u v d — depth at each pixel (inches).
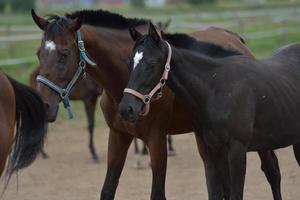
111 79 291.1
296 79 295.1
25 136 255.8
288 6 1599.4
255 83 273.7
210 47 281.0
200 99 269.7
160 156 290.5
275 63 296.5
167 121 293.3
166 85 276.5
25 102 256.5
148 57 253.3
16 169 252.1
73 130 628.4
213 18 1304.1
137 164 459.8
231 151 265.7
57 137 595.2
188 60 269.7
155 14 1397.6
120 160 297.0
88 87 500.4
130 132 289.4
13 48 914.1
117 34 294.7
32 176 443.8
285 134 284.2
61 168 470.9
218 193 293.9
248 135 267.3
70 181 426.3
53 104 274.4
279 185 327.9
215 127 267.0
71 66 277.3
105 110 297.0
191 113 278.7
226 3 1966.0
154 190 289.0
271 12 1418.6
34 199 377.1
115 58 290.2
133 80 253.1
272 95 276.5
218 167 276.1
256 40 1066.1
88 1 2315.5
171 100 292.7
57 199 375.6
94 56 289.3
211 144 272.4
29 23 1200.8
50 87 273.1
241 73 274.4
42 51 275.0
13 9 1633.9
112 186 294.5
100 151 534.6
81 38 282.2
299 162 320.8
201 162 472.1
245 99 268.1
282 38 1060.5
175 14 1402.6
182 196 371.2
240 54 289.9
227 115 264.7
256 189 380.8
